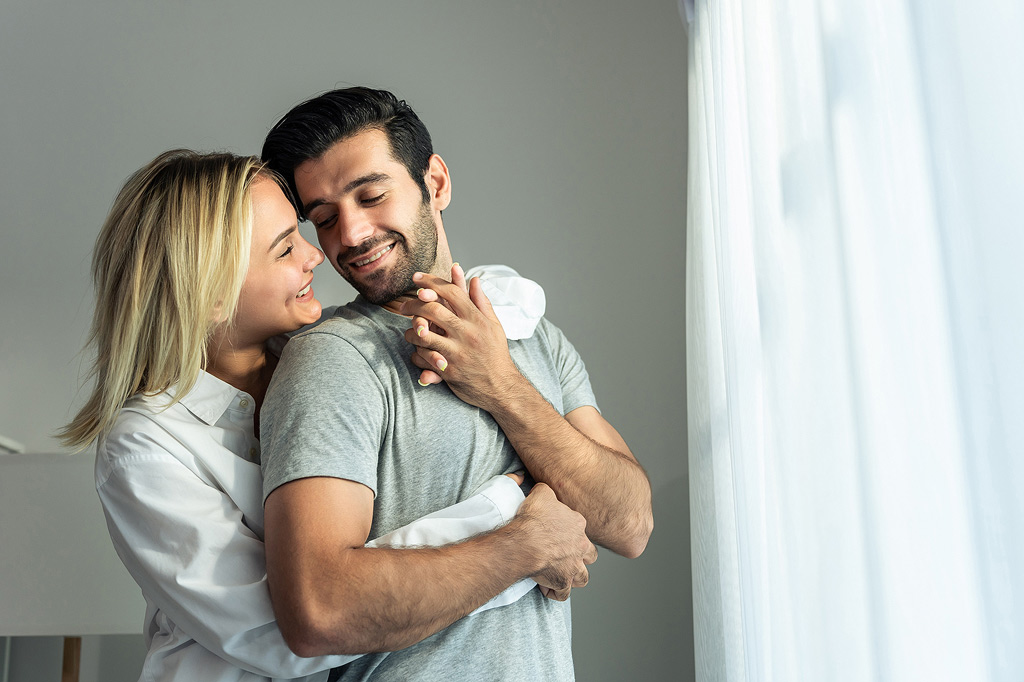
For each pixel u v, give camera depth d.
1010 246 0.59
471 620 1.05
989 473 0.61
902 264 0.75
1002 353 0.60
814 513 0.95
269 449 1.05
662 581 2.13
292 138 1.25
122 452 1.10
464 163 2.34
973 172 0.63
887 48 0.78
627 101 2.38
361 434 1.04
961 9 0.65
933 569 0.72
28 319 2.24
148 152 2.33
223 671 1.03
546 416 1.15
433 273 1.32
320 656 0.95
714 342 1.56
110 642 2.07
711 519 1.56
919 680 0.74
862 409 0.82
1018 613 0.58
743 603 1.21
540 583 1.10
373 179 1.23
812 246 0.97
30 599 1.69
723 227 1.34
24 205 2.30
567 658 1.13
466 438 1.13
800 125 1.01
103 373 1.19
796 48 1.02
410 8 2.43
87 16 2.40
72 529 1.71
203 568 1.01
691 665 2.09
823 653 0.92
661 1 2.43
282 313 1.23
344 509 0.98
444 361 1.11
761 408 1.23
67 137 2.34
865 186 0.82
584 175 2.34
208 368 1.25
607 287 2.28
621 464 1.21
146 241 1.17
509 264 2.29
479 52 2.40
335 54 2.39
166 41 2.39
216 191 1.18
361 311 1.25
